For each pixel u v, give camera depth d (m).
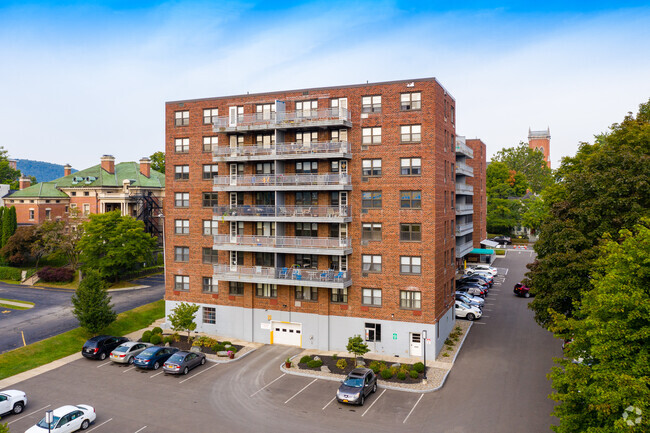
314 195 41.16
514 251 100.56
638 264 21.16
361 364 36.16
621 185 33.28
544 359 37.22
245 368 36.62
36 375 35.06
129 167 92.75
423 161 37.56
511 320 48.59
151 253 74.62
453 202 45.69
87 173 90.00
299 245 39.91
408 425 26.95
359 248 39.38
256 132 42.97
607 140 43.62
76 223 73.00
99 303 42.72
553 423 26.73
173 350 38.25
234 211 42.16
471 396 30.66
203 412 28.92
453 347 40.19
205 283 45.28
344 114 39.12
